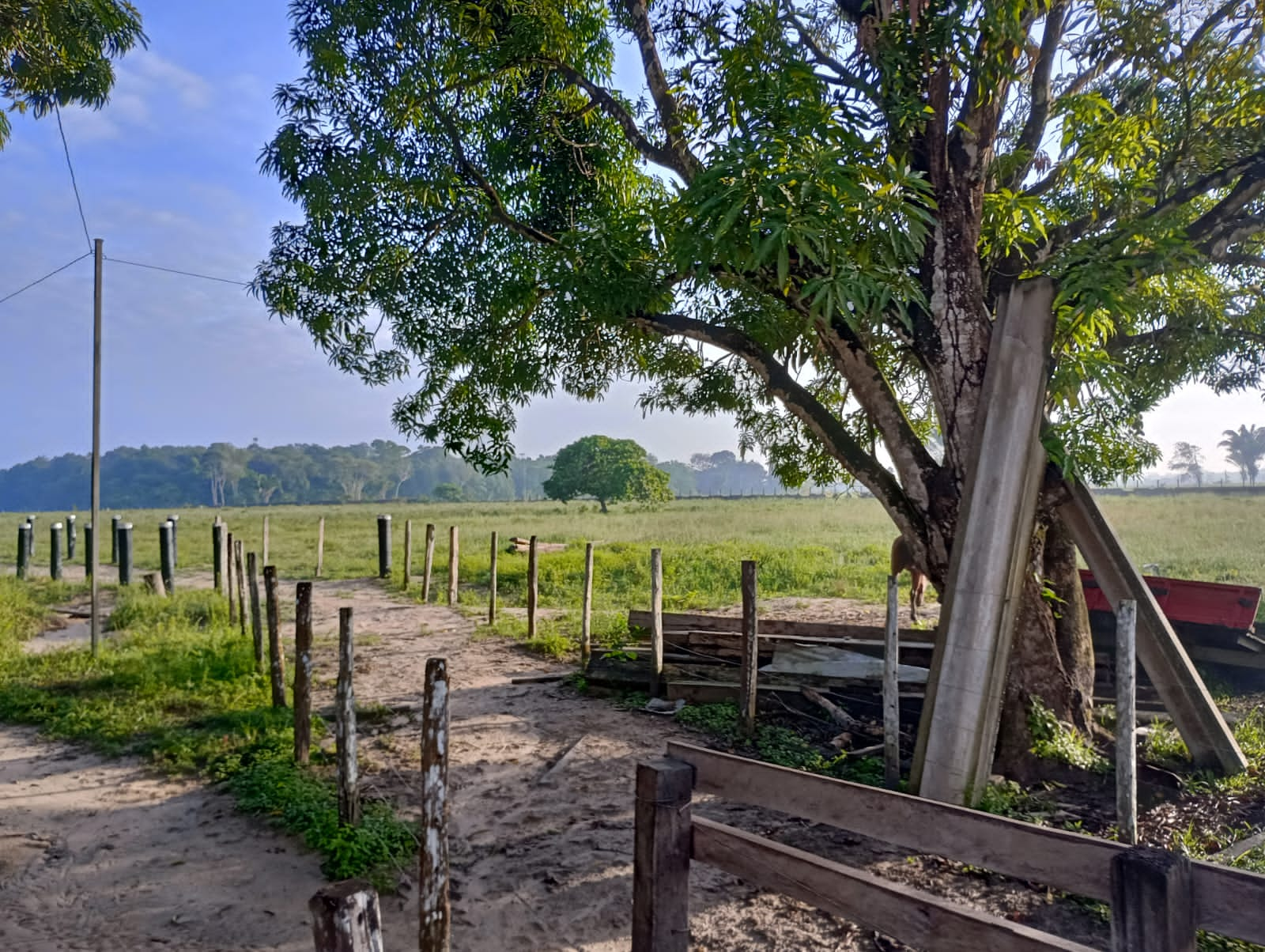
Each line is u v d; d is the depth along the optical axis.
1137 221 7.07
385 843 5.62
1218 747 7.05
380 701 9.48
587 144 9.73
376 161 8.24
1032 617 7.52
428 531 16.75
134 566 23.45
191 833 5.98
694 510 45.44
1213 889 2.38
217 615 14.27
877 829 3.04
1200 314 9.00
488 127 8.97
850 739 8.07
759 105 6.84
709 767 3.50
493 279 9.03
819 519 36.81
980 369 7.47
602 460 47.25
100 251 10.93
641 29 8.91
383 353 9.44
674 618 11.03
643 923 3.43
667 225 7.98
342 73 8.25
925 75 7.18
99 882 5.28
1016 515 6.73
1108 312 6.88
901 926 2.78
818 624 10.27
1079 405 7.39
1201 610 9.63
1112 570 7.43
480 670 11.02
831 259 6.39
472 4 8.35
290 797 6.37
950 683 6.67
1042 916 4.88
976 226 7.64
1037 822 6.11
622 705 9.37
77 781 7.00
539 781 7.03
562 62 9.05
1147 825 6.01
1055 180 8.62
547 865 5.53
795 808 3.24
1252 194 7.20
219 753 7.47
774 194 6.35
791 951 4.54
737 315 8.48
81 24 12.45
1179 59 7.88
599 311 8.17
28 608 15.07
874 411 8.05
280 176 8.49
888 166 6.78
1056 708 7.41
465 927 4.79
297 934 4.67
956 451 7.53
